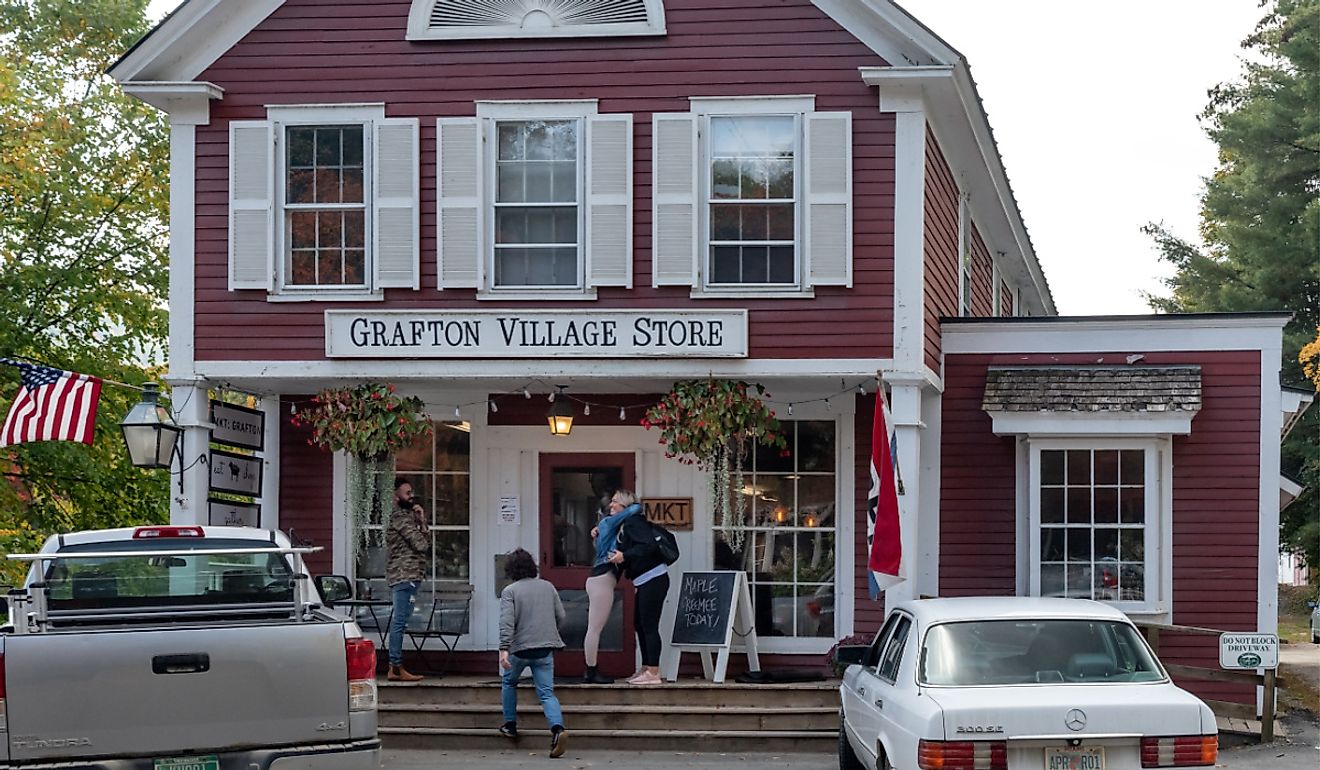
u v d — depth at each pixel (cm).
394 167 1528
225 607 1023
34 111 2272
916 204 1487
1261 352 1631
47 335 2359
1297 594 4816
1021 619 988
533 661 1369
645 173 1515
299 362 1521
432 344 1510
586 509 1686
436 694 1505
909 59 1491
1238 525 1619
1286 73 4309
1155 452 1619
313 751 930
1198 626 1617
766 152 1509
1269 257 4103
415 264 1520
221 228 1538
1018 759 890
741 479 1606
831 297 1490
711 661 1579
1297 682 2045
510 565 1392
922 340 1477
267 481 1698
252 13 1547
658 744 1423
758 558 1661
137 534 1114
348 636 946
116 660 901
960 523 1662
